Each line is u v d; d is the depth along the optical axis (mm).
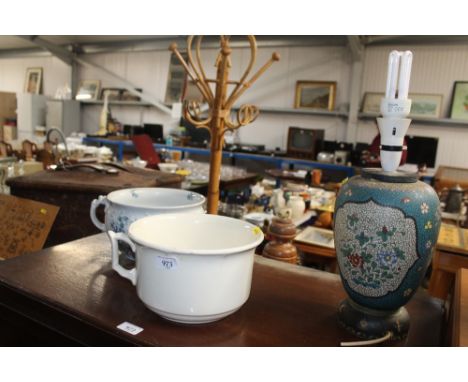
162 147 6578
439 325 767
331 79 6195
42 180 1412
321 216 2123
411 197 647
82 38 8156
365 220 662
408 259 654
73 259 951
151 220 790
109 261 947
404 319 716
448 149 5453
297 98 6348
